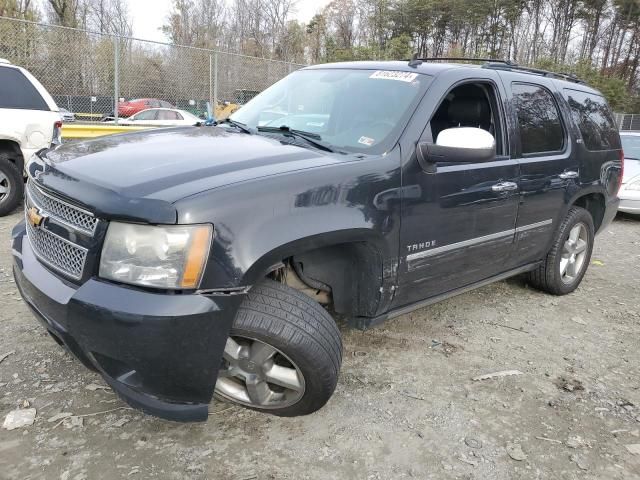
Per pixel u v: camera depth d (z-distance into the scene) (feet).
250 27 156.87
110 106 36.70
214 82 39.91
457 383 10.89
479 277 12.52
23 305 12.99
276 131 11.21
